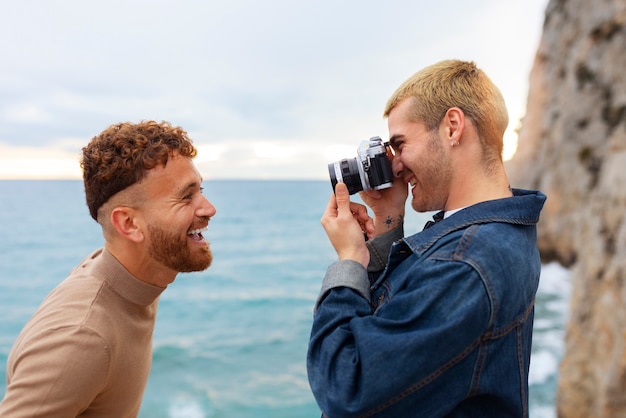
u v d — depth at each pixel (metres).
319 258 32.59
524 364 1.16
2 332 15.52
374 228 1.48
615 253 4.84
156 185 1.50
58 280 25.12
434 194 1.30
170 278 1.65
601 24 10.49
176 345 13.62
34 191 154.25
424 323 1.06
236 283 23.66
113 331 1.49
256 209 76.50
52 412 1.34
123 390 1.57
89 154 1.51
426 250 1.19
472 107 1.24
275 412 9.23
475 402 1.12
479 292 1.04
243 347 13.48
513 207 1.20
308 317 16.97
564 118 13.21
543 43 15.42
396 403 1.04
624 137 6.91
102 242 39.81
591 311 4.98
